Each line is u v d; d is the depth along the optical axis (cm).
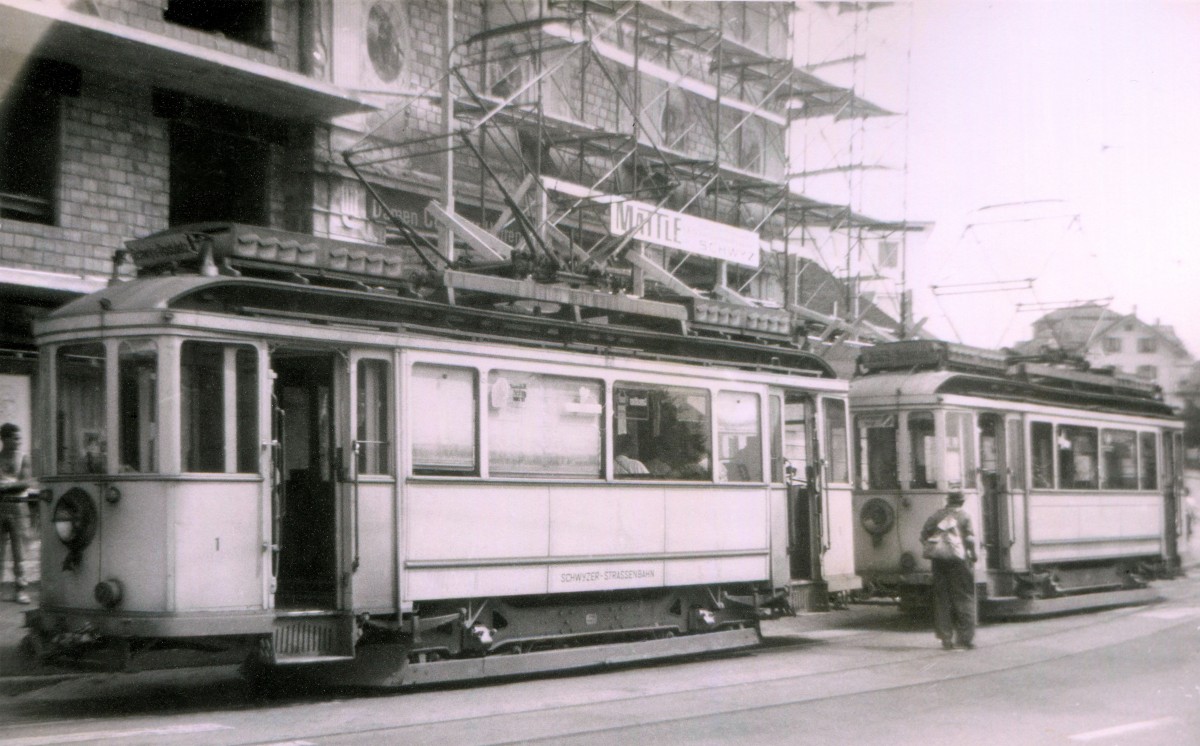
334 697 990
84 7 1489
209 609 888
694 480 1277
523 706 938
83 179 1571
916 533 1622
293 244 980
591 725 851
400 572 997
